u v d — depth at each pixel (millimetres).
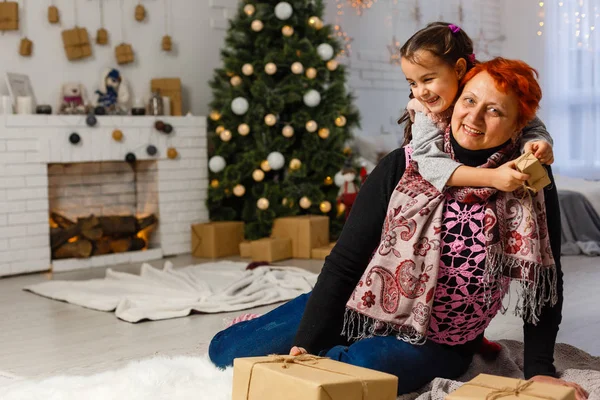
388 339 1956
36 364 2768
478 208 1866
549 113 7910
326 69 5668
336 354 1941
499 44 8305
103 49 5625
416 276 1874
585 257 4992
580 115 7758
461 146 1847
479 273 1871
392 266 1896
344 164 5719
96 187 5547
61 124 5043
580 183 5633
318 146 5668
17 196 4879
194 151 5750
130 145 5391
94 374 2506
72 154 5098
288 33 5605
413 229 1876
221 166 5648
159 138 5551
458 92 1848
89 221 5230
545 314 1970
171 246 5648
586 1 7707
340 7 6934
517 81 1755
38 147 4949
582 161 7754
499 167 1770
